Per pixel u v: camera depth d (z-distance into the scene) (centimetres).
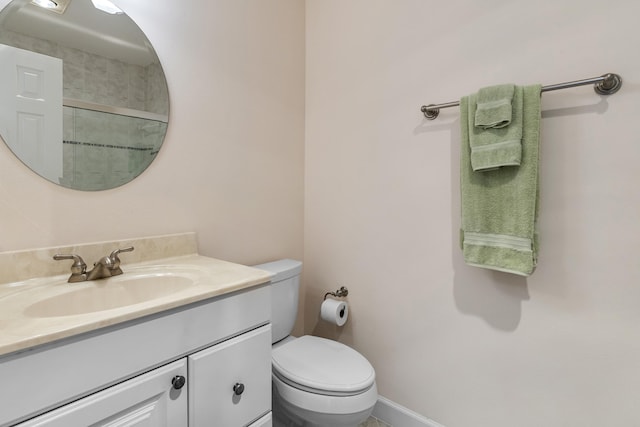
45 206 103
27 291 90
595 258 106
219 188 147
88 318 69
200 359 87
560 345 113
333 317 157
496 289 125
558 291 113
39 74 102
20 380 60
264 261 168
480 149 115
